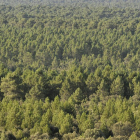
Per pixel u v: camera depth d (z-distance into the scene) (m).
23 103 66.88
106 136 48.66
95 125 51.56
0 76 85.50
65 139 45.25
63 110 58.75
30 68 131.50
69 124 49.41
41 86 78.25
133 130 48.97
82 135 45.38
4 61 145.12
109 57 160.88
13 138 45.75
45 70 131.62
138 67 145.25
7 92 76.50
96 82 84.88
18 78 77.69
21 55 152.25
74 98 75.25
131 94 86.12
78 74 86.38
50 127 50.38
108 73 90.94
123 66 140.62
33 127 49.16
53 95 81.44
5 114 57.06
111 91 82.94
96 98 76.62
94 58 153.75
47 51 156.38
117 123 49.16
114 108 59.00
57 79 84.88
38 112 56.25
